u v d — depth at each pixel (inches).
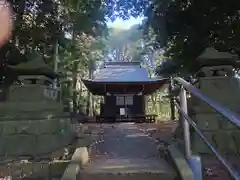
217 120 210.5
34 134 226.7
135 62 939.3
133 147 253.3
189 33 353.7
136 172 153.8
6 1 312.2
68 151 229.5
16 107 236.7
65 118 292.0
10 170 181.3
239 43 325.7
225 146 204.2
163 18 390.0
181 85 143.3
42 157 211.0
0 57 307.7
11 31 319.0
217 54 230.2
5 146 221.3
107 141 292.7
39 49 390.0
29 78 247.6
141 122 754.2
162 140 278.8
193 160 145.6
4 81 299.4
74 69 764.0
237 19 315.9
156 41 502.0
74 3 430.0
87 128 473.1
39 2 333.4
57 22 365.1
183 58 420.5
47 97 250.5
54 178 172.4
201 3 311.4
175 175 150.4
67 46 520.1
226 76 224.8
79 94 965.2
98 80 802.8
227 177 151.2
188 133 149.3
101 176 153.3
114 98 826.8
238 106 212.5
